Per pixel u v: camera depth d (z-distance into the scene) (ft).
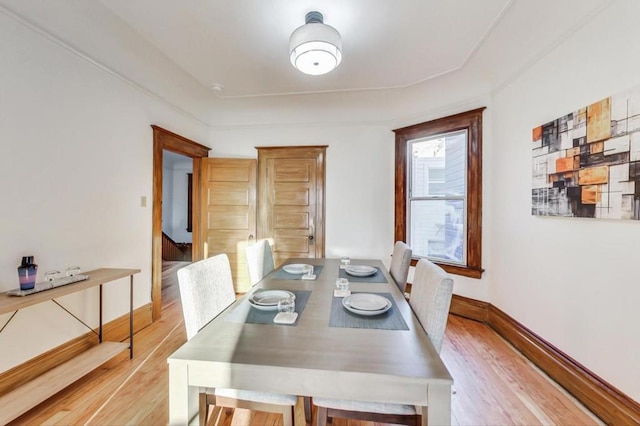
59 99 6.57
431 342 3.79
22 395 5.30
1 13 5.44
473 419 5.32
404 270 6.73
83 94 7.18
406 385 2.96
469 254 10.15
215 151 13.55
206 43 7.54
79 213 7.11
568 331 6.23
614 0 5.12
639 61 4.69
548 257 6.86
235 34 7.13
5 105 5.55
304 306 4.82
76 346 6.93
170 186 25.63
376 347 3.48
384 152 12.67
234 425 5.30
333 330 3.93
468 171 10.17
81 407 5.59
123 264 8.50
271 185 13.32
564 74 6.34
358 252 12.90
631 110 4.77
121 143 8.40
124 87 8.48
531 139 7.48
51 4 5.84
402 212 12.16
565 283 6.32
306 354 3.31
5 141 5.56
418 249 12.00
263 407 4.07
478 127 9.80
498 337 8.64
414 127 11.62
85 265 7.26
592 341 5.61
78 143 7.06
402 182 12.13
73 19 6.34
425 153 11.71
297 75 9.43
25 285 5.33
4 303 4.80
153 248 9.73
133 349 7.89
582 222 5.87
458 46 7.73
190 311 4.42
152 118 9.70
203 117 12.77
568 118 6.13
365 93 10.91
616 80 5.10
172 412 3.30
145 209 9.37
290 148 13.17
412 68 8.95
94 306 7.52
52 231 6.45
